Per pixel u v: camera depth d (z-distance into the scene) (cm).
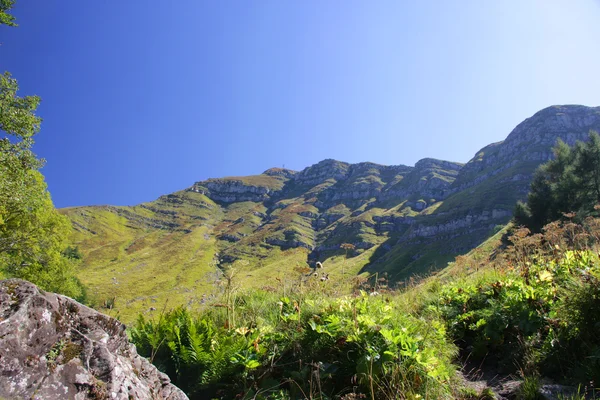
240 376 360
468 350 485
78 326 234
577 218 3005
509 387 358
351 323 389
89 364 205
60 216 2698
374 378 319
